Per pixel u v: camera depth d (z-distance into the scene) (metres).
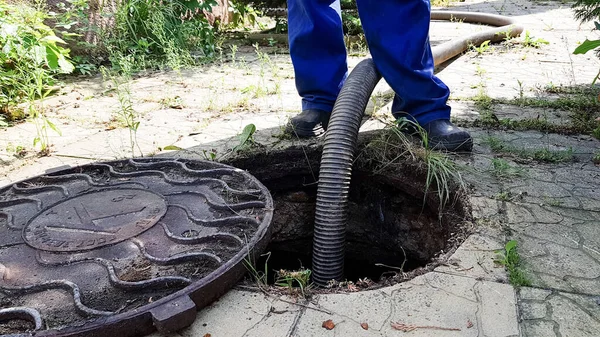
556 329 1.24
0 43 3.16
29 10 3.66
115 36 4.55
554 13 6.97
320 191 1.96
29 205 1.84
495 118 2.80
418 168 2.19
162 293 1.36
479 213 1.80
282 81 3.78
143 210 1.77
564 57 4.30
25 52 3.15
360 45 4.89
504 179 2.06
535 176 2.09
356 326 1.27
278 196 2.53
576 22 6.01
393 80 2.32
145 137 2.69
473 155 2.31
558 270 1.47
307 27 2.42
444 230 2.00
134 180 2.02
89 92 3.64
